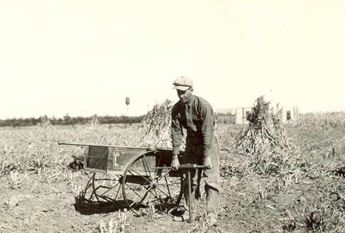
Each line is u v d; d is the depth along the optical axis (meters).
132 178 8.32
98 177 11.28
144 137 15.35
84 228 7.29
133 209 8.05
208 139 7.44
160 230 7.22
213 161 7.74
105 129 25.94
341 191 8.80
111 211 8.34
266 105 14.68
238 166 11.82
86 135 21.88
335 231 6.96
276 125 14.52
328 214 7.53
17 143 17.66
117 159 7.70
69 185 10.42
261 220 7.61
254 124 14.70
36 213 8.12
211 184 7.71
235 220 7.68
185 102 7.53
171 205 8.55
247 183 10.20
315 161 11.99
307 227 7.18
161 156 8.06
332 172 10.79
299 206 8.12
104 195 9.44
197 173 7.88
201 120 7.51
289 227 7.23
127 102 25.83
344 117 29.14
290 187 9.39
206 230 7.15
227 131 22.19
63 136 22.00
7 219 7.78
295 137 17.81
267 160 11.88
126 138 18.83
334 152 13.06
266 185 9.81
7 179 11.21
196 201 8.85
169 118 15.17
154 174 8.03
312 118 29.53
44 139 20.17
